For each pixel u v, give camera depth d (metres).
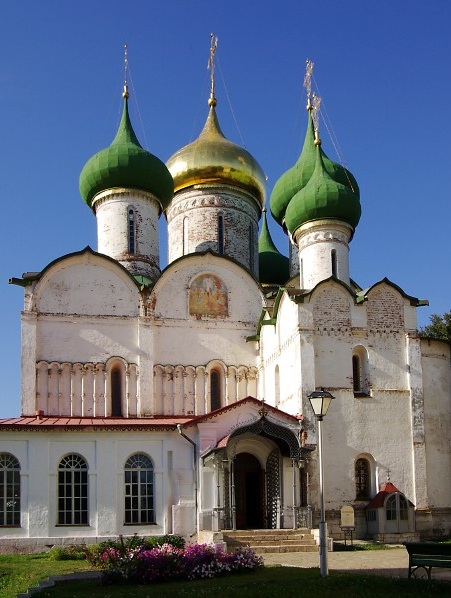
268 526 37.88
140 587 22.53
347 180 53.28
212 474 36.34
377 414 39.34
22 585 24.45
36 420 37.88
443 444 40.66
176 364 43.03
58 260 42.31
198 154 51.38
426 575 23.67
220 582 22.95
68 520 35.97
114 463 36.78
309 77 55.38
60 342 41.66
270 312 43.38
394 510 37.28
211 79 55.78
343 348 39.72
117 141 49.00
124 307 42.88
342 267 43.62
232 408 37.50
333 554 31.75
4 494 35.69
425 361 41.41
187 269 44.41
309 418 38.16
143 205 47.62
